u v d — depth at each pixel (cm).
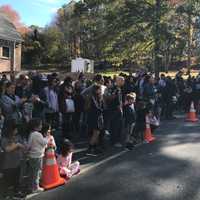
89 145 1231
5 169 845
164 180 957
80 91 1484
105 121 1334
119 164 1099
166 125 1808
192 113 1973
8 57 4319
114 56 3394
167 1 3123
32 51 7288
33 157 859
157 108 1878
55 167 903
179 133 1595
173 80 2148
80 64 5153
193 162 1127
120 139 1328
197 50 3816
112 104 1316
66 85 1366
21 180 860
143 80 1791
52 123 1329
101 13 3591
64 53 7519
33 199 823
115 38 3269
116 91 1327
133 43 3238
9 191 861
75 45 7362
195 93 2267
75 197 836
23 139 934
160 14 3095
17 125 886
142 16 3128
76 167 998
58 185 901
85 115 1450
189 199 829
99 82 1317
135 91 1686
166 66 4453
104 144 1329
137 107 1402
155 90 1841
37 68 6856
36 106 1183
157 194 858
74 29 7062
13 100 1105
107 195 849
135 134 1392
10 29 4422
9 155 843
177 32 3166
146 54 3378
